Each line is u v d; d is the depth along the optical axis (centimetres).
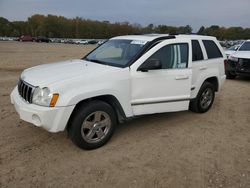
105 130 467
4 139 481
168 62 534
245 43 1301
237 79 1253
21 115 432
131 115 495
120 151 456
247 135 547
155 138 513
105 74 454
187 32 694
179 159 439
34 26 11938
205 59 643
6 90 840
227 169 416
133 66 488
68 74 441
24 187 356
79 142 439
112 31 11694
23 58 2069
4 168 394
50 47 4331
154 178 385
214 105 754
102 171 397
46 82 418
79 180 375
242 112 700
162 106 533
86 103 442
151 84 507
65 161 419
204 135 537
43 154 437
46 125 407
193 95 622
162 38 544
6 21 11694
